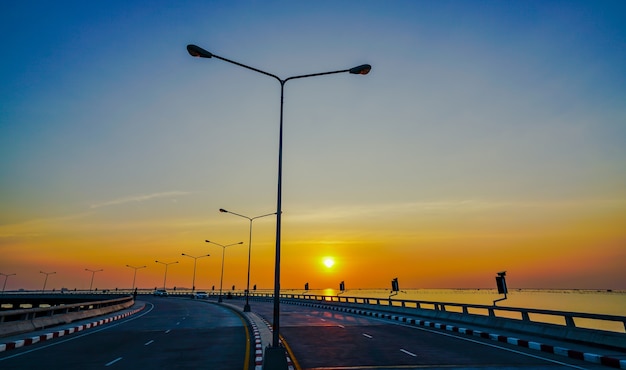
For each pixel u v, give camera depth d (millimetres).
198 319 28547
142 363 11578
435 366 10922
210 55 12156
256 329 20203
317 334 18547
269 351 8773
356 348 14242
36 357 12648
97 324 23547
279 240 10258
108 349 14336
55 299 79625
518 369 10453
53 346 15078
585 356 11633
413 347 14477
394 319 27672
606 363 10859
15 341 14734
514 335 16641
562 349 12625
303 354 12977
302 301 56750
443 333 19078
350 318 28672
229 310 40625
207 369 10695
